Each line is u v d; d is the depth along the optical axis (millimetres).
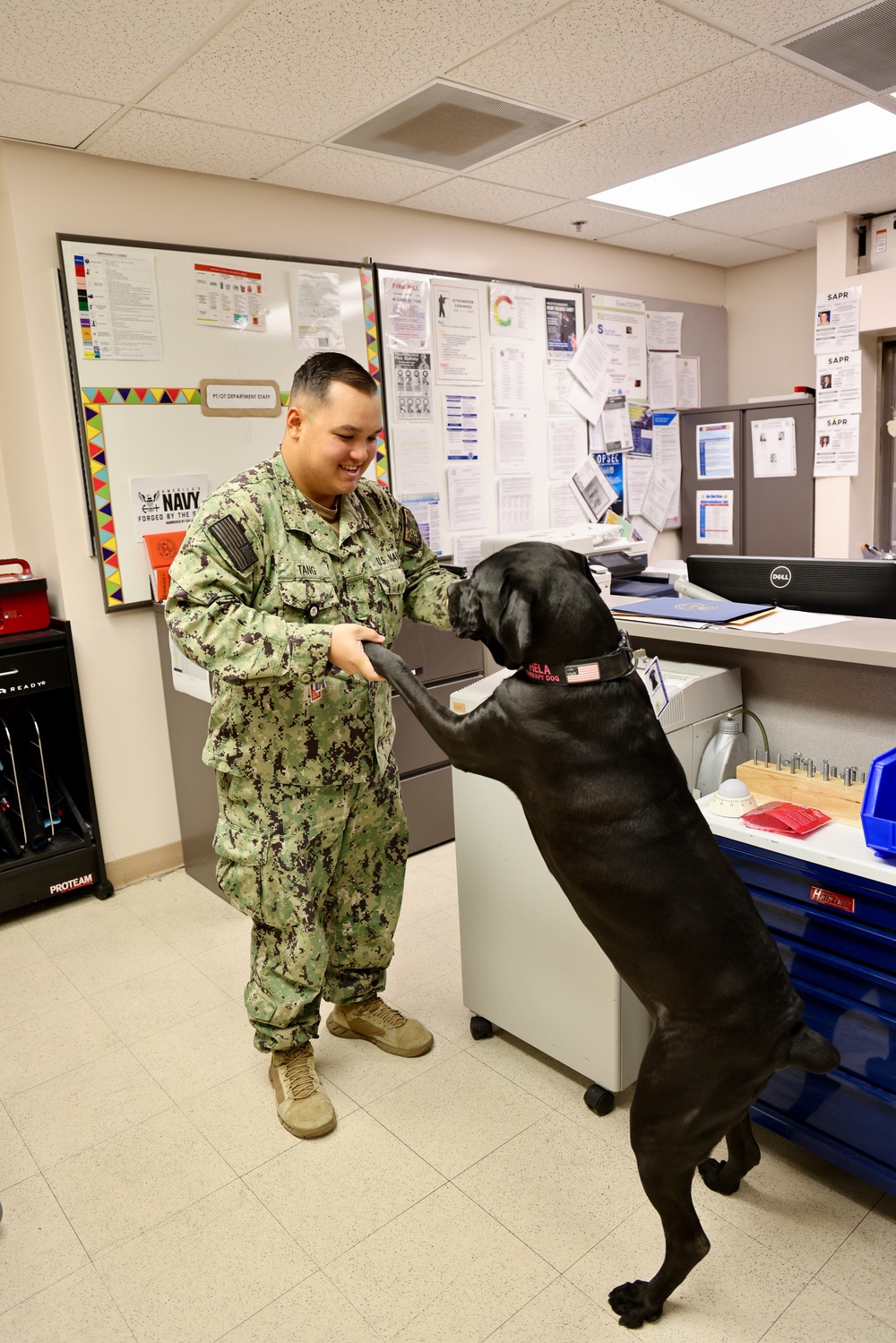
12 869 2783
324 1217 1594
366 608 1777
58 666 2816
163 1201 1651
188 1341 1363
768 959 1202
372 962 2055
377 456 3529
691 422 4730
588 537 3242
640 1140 1249
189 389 2984
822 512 4316
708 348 4965
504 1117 1842
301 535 1695
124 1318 1410
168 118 2504
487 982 2043
